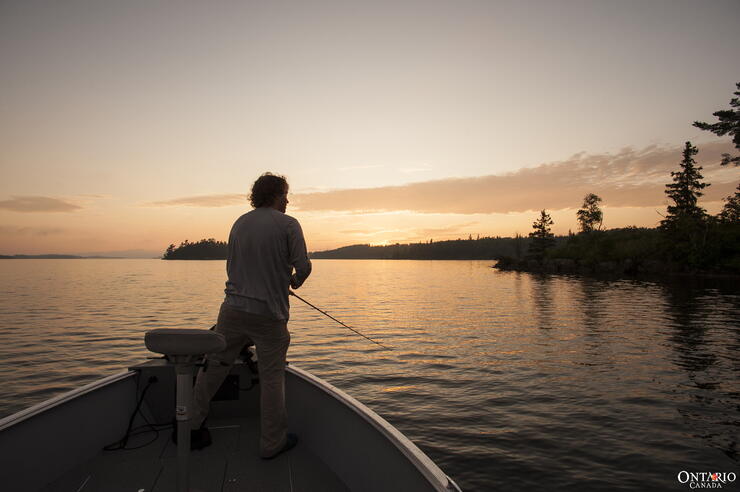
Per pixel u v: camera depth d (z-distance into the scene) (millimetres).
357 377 12117
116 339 17375
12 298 38531
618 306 32000
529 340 18312
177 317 25328
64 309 29406
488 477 6172
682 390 10609
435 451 7070
